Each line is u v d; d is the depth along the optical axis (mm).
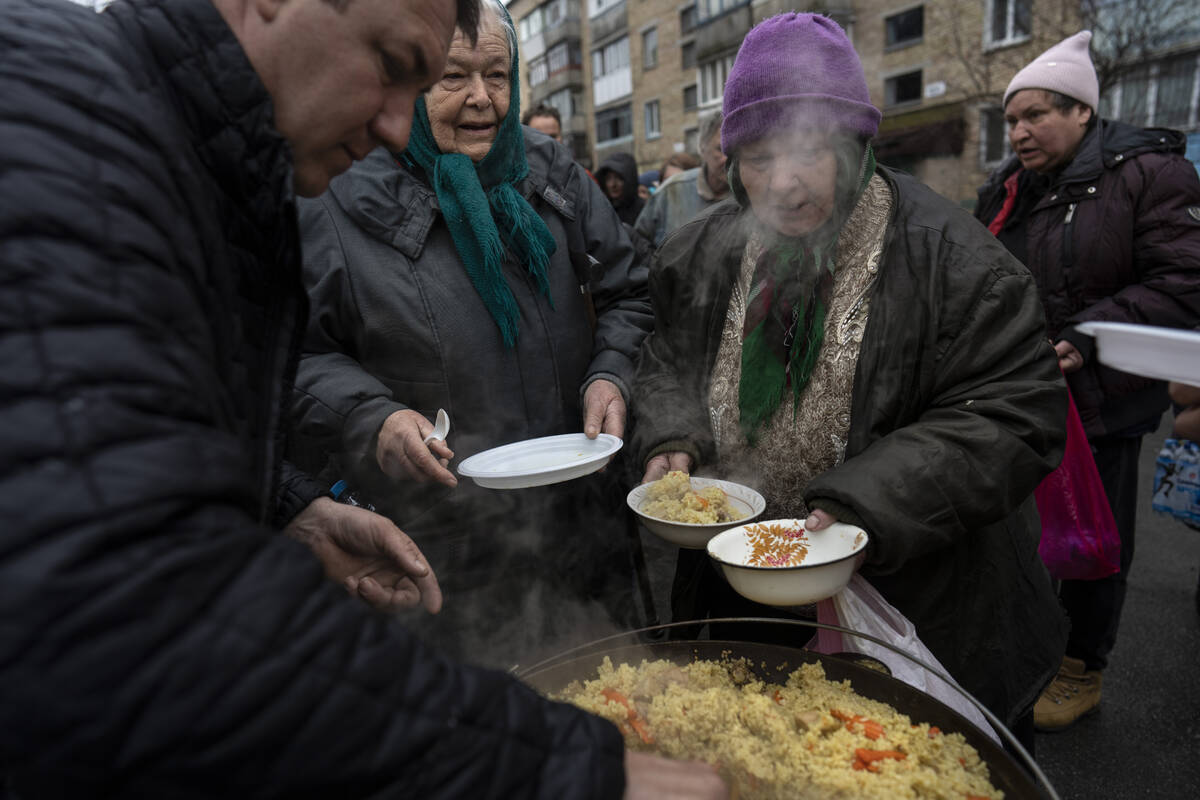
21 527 360
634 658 1018
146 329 432
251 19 561
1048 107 2033
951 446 1057
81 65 463
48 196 409
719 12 16500
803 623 958
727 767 804
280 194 611
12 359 379
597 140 24688
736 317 1377
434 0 597
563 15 25344
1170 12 9117
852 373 1199
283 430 716
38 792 420
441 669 489
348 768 430
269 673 408
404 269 1435
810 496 1101
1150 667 2330
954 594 1192
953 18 11195
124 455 394
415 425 1300
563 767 502
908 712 881
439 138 1449
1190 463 1964
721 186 3275
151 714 379
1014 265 1117
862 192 1182
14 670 358
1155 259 1911
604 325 1746
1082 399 1994
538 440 1472
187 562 401
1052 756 1980
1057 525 1700
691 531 1208
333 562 981
